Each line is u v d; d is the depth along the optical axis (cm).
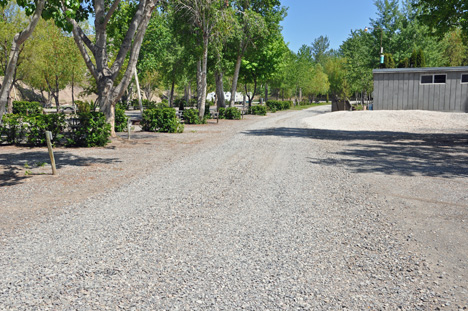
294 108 6009
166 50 4506
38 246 423
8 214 546
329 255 397
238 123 2639
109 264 376
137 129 2067
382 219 513
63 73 4241
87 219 521
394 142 1434
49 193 669
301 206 578
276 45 3900
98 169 899
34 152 1180
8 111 3441
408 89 2527
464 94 2395
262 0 3366
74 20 1366
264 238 446
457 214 529
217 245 425
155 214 541
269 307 297
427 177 781
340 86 6756
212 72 3656
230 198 627
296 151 1184
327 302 305
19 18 3341
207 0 2448
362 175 806
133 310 292
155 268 367
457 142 1417
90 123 1304
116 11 1609
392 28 5766
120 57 1469
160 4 2377
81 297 312
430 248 412
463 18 1638
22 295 316
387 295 315
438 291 321
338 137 1625
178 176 813
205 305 300
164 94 8700
